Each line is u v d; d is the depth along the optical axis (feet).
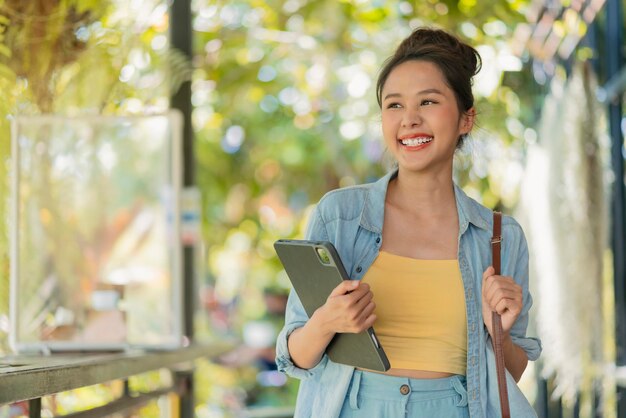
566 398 19.04
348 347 8.82
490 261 9.43
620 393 17.44
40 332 14.05
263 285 44.91
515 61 23.02
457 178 22.93
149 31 18.22
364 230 9.34
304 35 32.45
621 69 18.02
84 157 14.87
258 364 42.22
